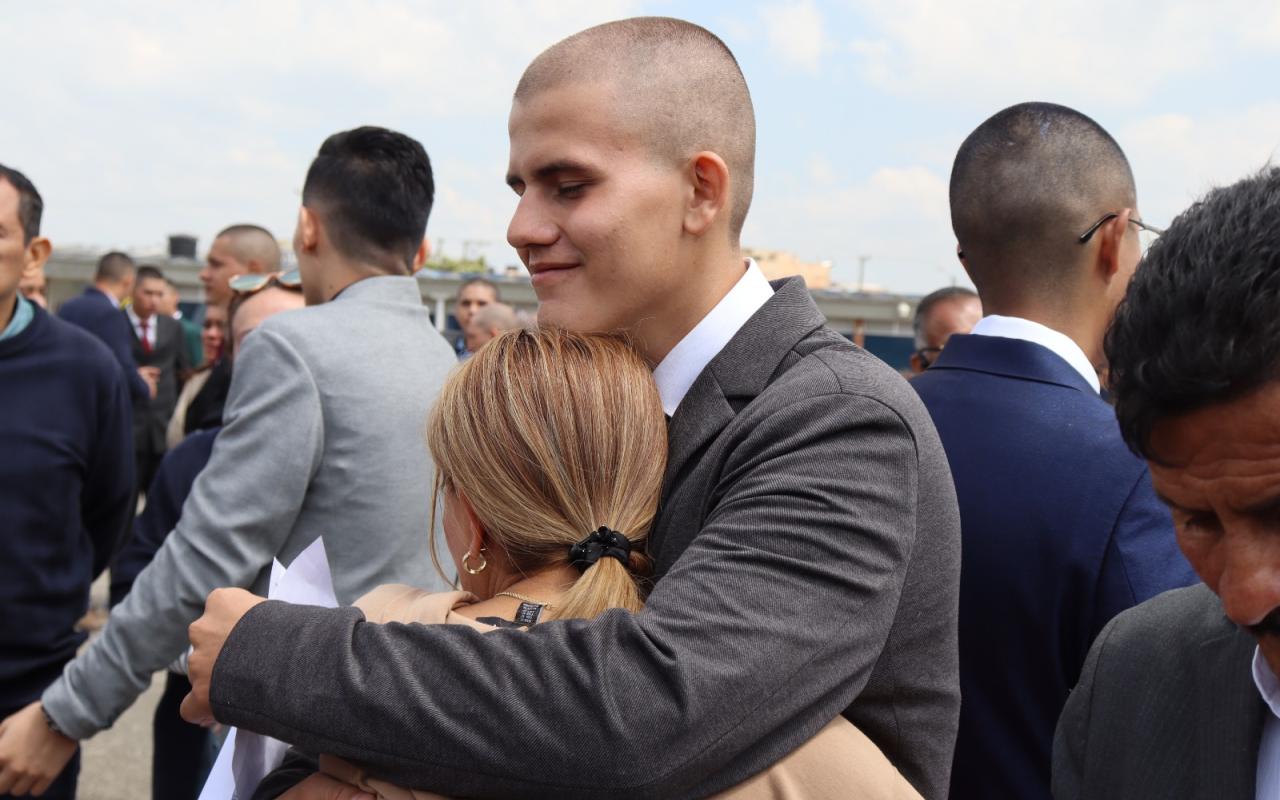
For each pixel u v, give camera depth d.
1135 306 0.83
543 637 1.07
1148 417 0.81
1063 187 1.87
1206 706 1.06
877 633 1.13
